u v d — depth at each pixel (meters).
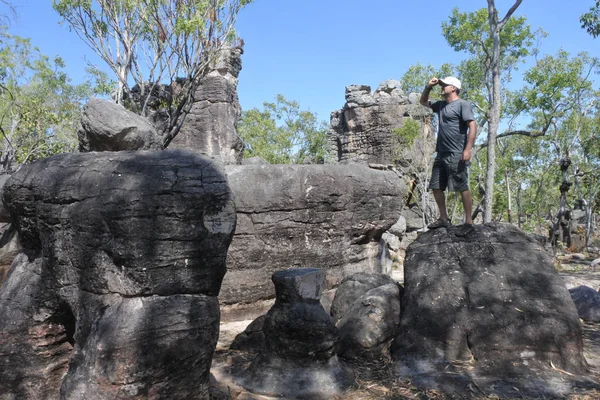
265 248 7.12
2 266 5.39
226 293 6.89
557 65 18.42
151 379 3.13
